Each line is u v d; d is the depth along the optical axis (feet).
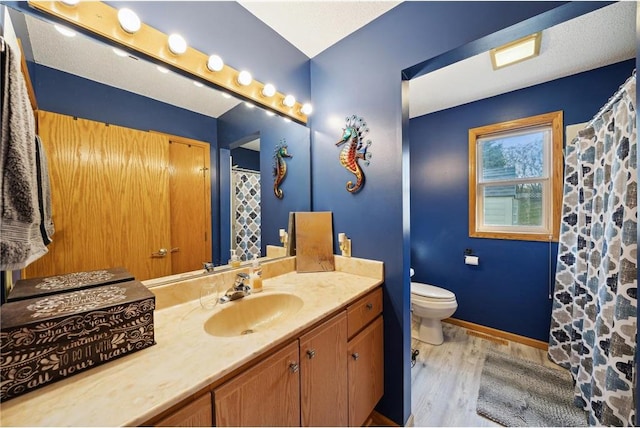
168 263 3.83
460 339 7.75
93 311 2.17
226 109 4.59
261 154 5.17
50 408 1.75
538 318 7.26
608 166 4.69
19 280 2.66
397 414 4.74
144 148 3.59
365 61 5.08
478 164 8.41
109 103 3.25
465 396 5.37
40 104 2.71
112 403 1.80
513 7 3.51
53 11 2.68
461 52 4.10
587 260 5.38
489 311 8.07
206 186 4.34
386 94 4.80
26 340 1.86
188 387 1.97
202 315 3.34
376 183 4.98
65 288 2.67
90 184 3.09
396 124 4.68
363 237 5.18
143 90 3.55
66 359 2.03
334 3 4.53
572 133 6.58
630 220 3.80
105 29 3.02
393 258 4.79
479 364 6.46
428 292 7.59
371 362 4.49
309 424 3.21
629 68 5.95
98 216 3.16
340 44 5.47
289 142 5.63
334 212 5.65
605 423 3.99
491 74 6.64
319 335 3.37
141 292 2.62
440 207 8.98
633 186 3.76
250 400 2.51
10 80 1.77
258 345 2.57
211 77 4.09
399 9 4.61
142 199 3.57
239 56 4.54
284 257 5.47
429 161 9.21
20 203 1.78
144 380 2.04
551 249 7.06
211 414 2.19
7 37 2.41
